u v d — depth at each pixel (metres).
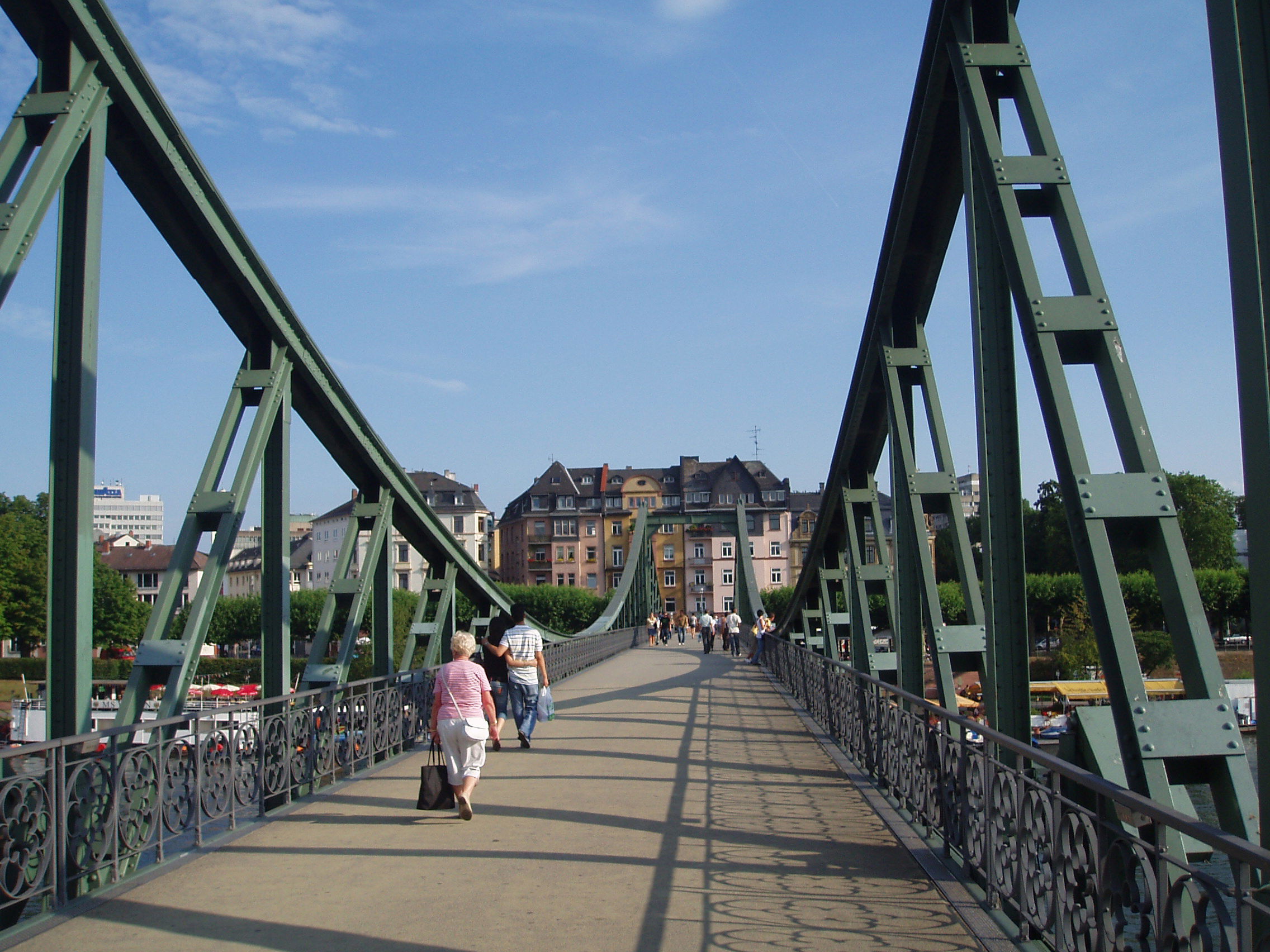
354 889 5.37
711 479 87.25
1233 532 55.53
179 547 7.03
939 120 7.33
